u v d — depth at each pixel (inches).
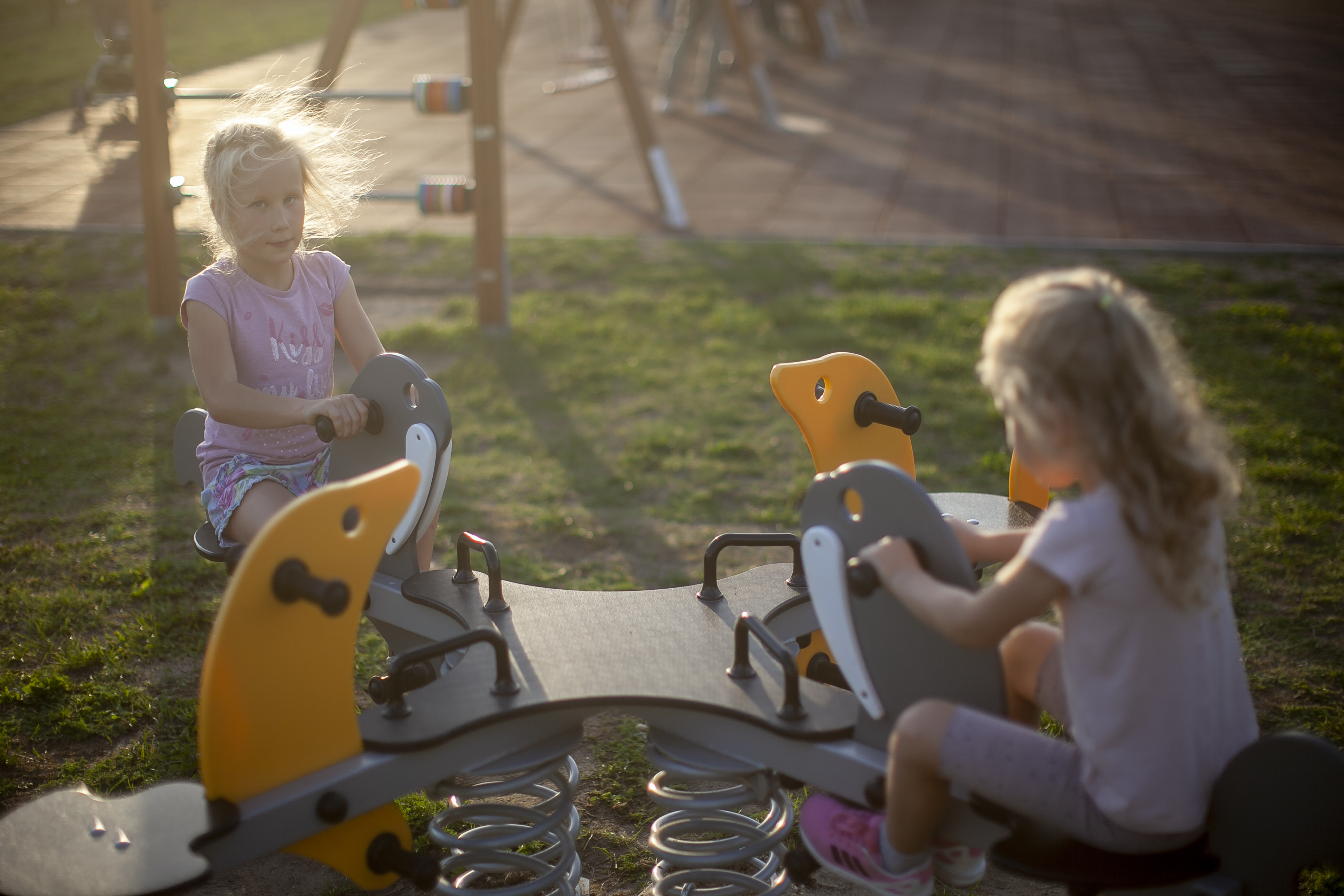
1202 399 181.3
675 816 83.4
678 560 139.5
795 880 70.9
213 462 93.8
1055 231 279.7
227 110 102.5
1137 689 58.5
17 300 228.8
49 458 163.8
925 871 66.4
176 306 216.2
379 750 68.6
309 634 65.4
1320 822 58.0
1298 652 118.0
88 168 339.0
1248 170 335.3
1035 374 58.3
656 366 204.1
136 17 203.6
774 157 366.6
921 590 61.3
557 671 75.6
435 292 243.9
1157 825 59.5
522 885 77.2
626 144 391.2
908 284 244.1
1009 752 60.9
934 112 430.6
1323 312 221.6
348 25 224.2
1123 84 476.1
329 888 86.9
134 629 121.0
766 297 238.8
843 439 92.5
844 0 704.4
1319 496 152.4
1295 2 732.7
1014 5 746.2
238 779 64.3
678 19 436.5
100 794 96.1
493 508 152.7
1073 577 57.5
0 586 129.6
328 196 98.0
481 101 204.7
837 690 73.5
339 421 84.0
